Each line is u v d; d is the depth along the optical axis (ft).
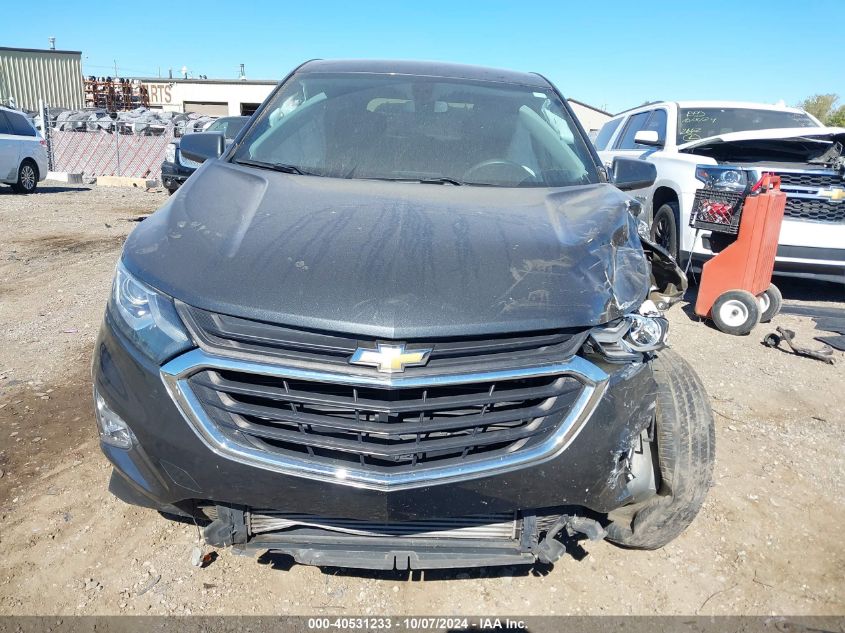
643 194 23.82
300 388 6.54
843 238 19.44
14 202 43.91
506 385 6.72
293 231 7.52
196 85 136.56
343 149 10.43
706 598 8.44
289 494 6.65
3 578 8.25
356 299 6.53
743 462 11.43
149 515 9.50
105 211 40.73
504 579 8.61
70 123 76.07
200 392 6.64
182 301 6.71
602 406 6.85
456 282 6.82
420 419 6.52
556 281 7.06
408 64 12.70
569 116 11.92
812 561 9.14
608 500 7.28
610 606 8.25
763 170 19.48
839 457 11.75
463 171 10.19
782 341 17.67
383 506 6.59
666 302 11.21
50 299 19.48
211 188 8.99
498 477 6.70
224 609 7.95
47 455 10.82
